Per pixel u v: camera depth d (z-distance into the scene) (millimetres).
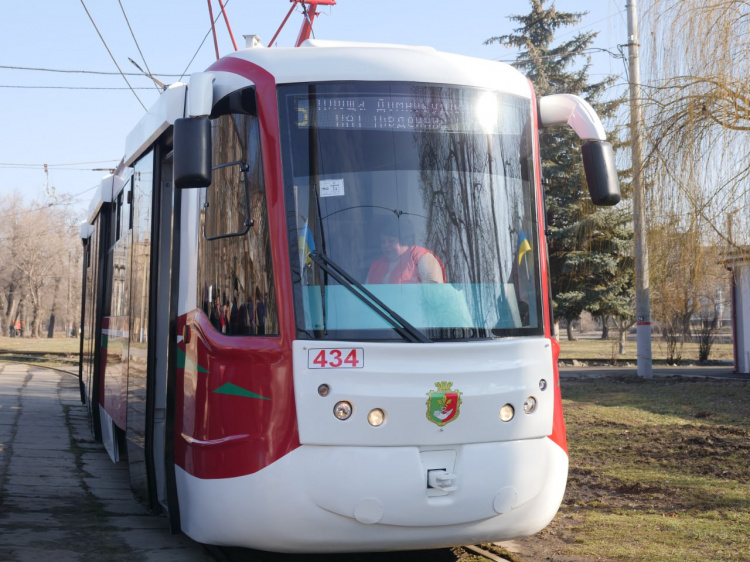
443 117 5562
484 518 5062
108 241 10586
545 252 5742
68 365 31297
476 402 5043
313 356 4930
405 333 5086
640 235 21703
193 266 5883
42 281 84625
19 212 84250
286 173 5250
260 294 5207
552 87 36594
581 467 9820
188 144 4992
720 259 15625
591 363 31891
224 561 5961
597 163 5762
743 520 7246
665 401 16281
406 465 4902
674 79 15008
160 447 6379
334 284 5113
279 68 5449
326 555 6246
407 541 4957
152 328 6410
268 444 4938
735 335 24578
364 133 5406
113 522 7156
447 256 5359
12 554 5938
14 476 9211
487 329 5316
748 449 10703
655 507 7848
